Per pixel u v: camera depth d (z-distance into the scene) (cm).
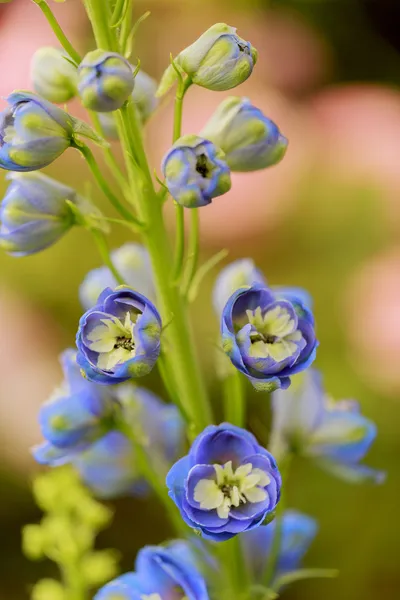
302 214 97
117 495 67
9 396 90
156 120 97
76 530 69
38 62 64
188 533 64
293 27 110
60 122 59
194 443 58
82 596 69
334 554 89
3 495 90
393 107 101
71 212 62
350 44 119
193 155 59
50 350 92
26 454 90
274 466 58
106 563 70
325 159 99
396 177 98
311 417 64
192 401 63
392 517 89
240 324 59
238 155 62
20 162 59
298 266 97
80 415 63
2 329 91
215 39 60
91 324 58
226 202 94
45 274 94
